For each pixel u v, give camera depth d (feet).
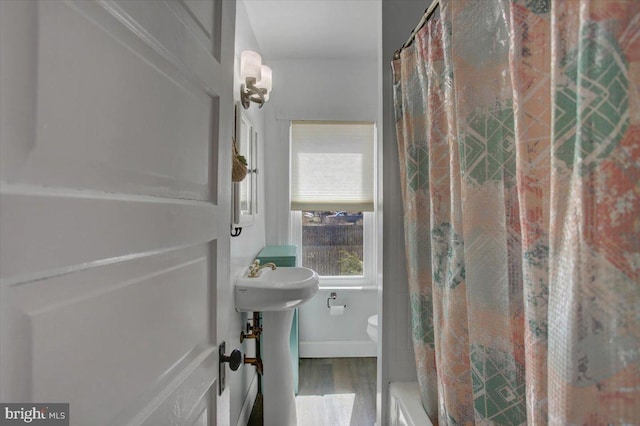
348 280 9.33
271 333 5.88
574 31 1.57
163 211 1.78
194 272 2.19
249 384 6.67
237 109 5.63
